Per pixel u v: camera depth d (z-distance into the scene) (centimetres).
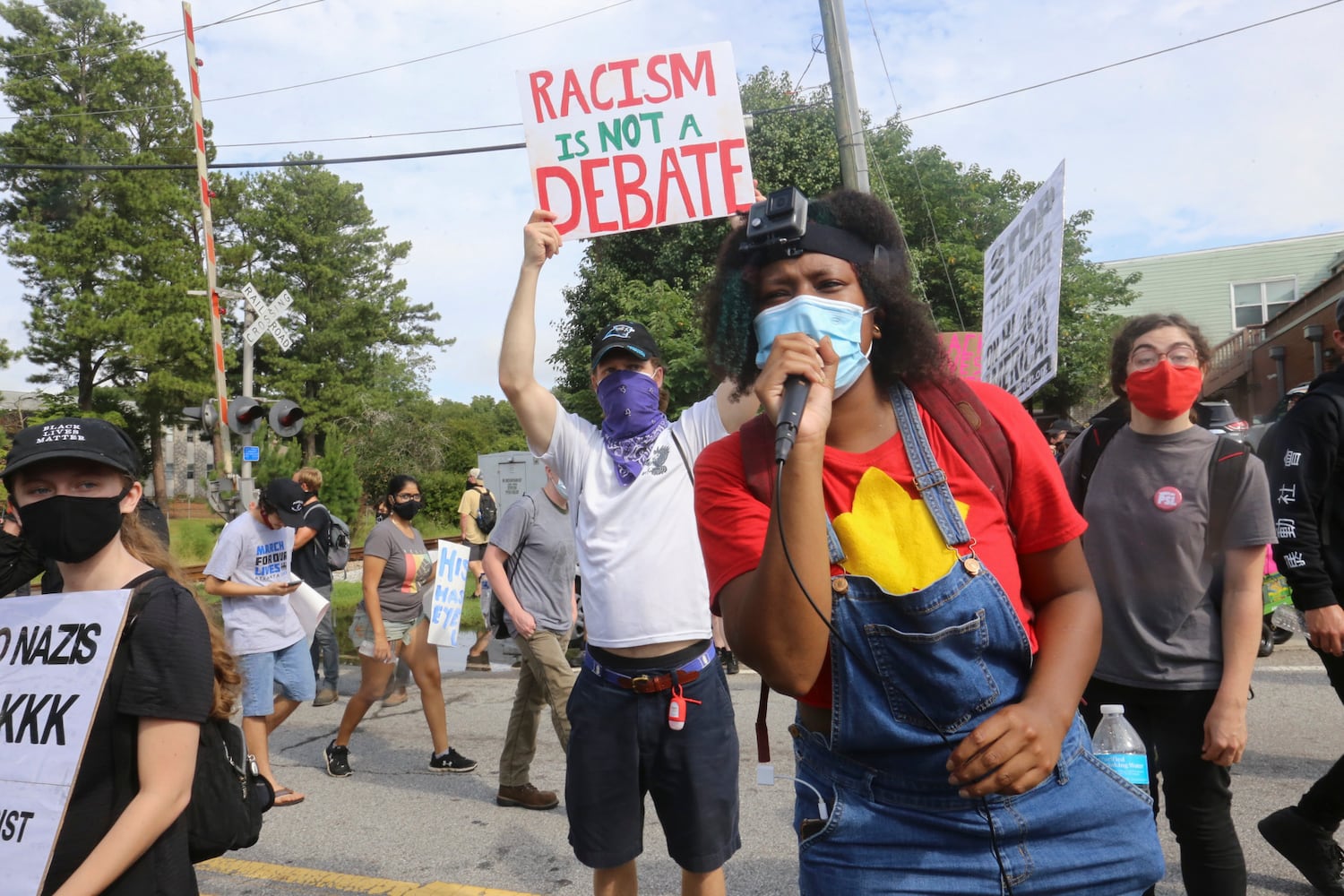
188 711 190
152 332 3866
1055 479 151
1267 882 343
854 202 159
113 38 4066
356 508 3544
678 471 291
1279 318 1984
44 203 3966
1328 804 314
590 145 374
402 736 659
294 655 525
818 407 137
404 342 5341
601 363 300
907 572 142
